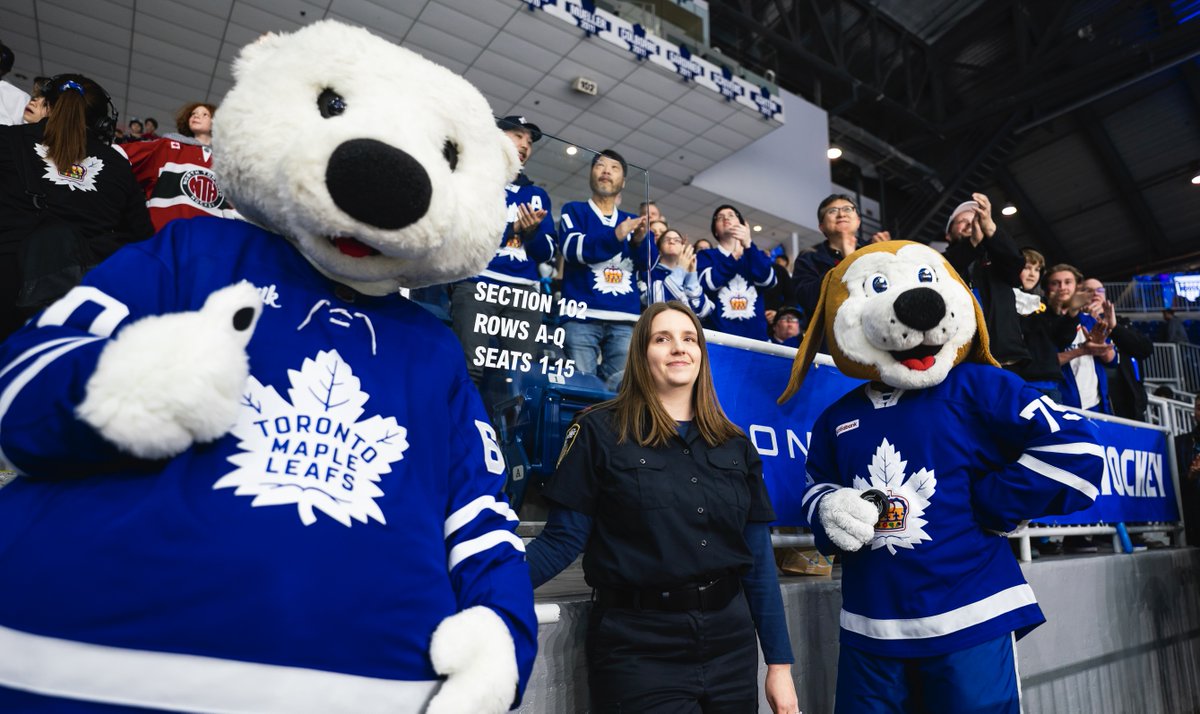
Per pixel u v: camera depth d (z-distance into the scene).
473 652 0.83
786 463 2.41
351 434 0.86
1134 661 3.41
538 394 1.93
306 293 0.92
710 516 1.56
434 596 0.86
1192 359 10.62
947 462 1.86
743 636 1.54
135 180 2.61
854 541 1.82
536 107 11.34
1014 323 3.29
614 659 1.48
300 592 0.75
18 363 0.71
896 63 17.73
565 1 9.62
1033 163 18.66
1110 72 14.80
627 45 10.21
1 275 2.16
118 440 0.66
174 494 0.74
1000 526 1.86
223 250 0.91
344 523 0.80
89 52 9.07
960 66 18.00
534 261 1.97
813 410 2.54
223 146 0.90
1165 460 4.31
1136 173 17.83
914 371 1.90
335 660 0.76
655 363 1.70
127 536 0.71
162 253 0.89
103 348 0.69
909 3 16.64
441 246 0.92
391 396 0.92
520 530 1.87
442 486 0.96
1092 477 1.77
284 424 0.82
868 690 1.85
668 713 1.42
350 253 0.89
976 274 3.40
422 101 0.93
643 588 1.49
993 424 1.88
